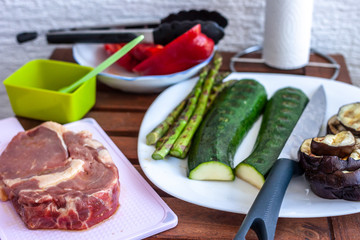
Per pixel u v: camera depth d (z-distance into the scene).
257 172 0.71
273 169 0.69
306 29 1.06
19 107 0.93
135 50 1.04
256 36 1.31
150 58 1.00
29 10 1.30
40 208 0.64
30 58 1.41
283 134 0.80
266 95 0.94
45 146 0.77
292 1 1.01
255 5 1.24
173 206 0.72
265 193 0.63
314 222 0.68
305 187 0.71
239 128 0.83
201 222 0.69
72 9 1.30
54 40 1.07
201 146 0.77
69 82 1.00
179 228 0.68
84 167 0.71
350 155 0.66
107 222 0.67
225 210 0.66
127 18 1.31
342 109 0.79
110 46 1.08
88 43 1.05
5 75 1.45
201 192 0.71
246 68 1.15
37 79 1.01
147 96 1.04
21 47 1.38
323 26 1.27
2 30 1.34
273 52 1.11
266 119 0.87
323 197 0.68
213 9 1.26
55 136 0.80
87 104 0.96
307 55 1.11
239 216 0.70
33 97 0.90
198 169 0.73
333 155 0.67
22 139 0.80
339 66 1.15
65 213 0.64
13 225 0.67
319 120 0.84
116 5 1.28
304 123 0.82
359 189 0.64
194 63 1.01
